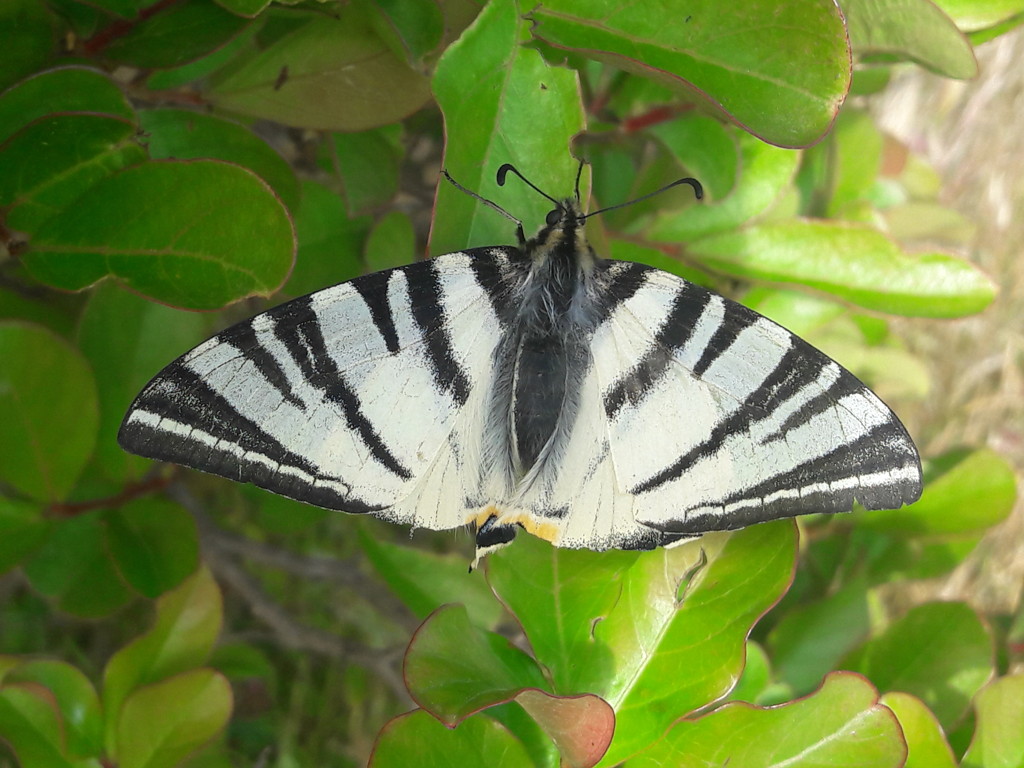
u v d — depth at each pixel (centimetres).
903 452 16
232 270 17
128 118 17
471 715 16
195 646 19
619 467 17
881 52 18
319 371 17
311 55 18
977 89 37
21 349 18
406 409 17
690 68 16
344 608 27
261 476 16
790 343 17
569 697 16
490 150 17
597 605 17
